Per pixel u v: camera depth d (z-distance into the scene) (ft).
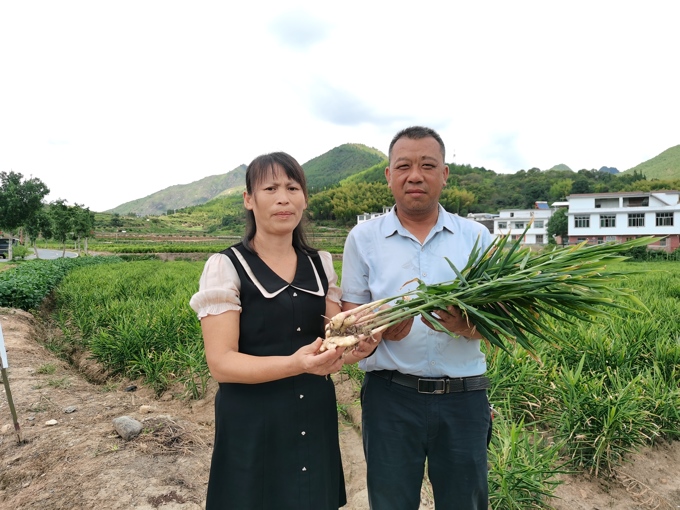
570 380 12.98
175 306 26.21
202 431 13.75
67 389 16.96
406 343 7.18
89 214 164.76
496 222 195.00
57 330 32.50
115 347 20.36
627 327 18.16
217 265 6.24
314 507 6.49
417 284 7.43
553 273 6.44
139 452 11.83
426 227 7.72
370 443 7.53
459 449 7.13
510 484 9.70
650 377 14.30
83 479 10.59
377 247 7.58
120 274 57.26
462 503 7.23
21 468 11.45
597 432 11.99
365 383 7.88
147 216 564.30
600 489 11.34
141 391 18.84
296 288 6.44
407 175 7.19
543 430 13.74
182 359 19.04
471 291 6.47
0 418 14.17
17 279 38.04
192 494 10.16
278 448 6.35
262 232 6.55
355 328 6.24
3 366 12.37
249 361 5.74
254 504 6.25
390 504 7.35
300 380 6.55
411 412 7.21
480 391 7.37
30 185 137.39
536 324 7.14
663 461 12.53
